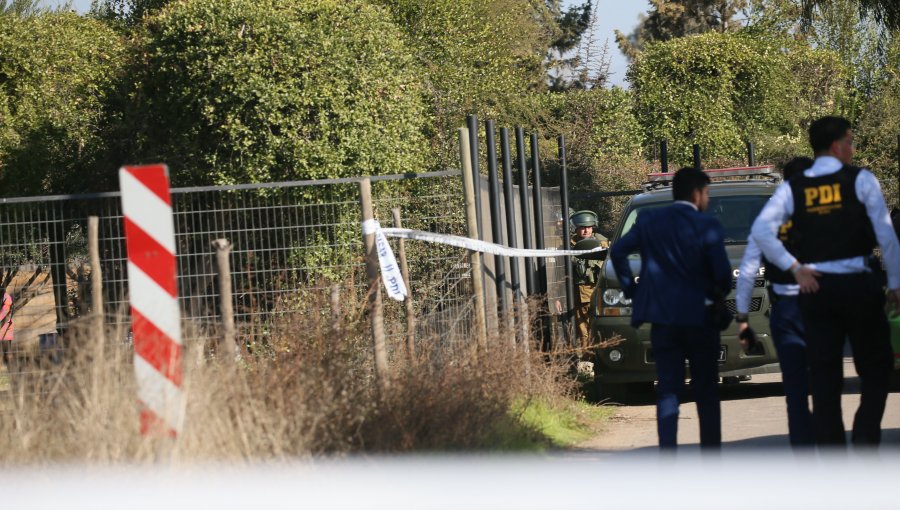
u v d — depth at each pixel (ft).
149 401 61.72
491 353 87.71
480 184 105.60
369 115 140.97
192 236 102.58
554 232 138.00
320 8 138.82
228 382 68.18
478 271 96.53
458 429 73.82
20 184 155.02
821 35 380.58
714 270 69.41
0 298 104.17
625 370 111.65
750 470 67.72
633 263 114.83
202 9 136.56
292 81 134.82
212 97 136.36
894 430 84.53
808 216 64.85
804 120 365.61
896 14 157.89
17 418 65.31
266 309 97.81
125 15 210.18
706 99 298.56
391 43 148.05
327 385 71.56
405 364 83.92
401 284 87.51
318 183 90.12
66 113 156.04
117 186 153.48
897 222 88.89
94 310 86.33
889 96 333.62
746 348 71.51
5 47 157.58
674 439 69.62
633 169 247.09
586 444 89.15
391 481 64.28
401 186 136.56
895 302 64.90
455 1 221.66
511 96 224.74
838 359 65.21
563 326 124.47
